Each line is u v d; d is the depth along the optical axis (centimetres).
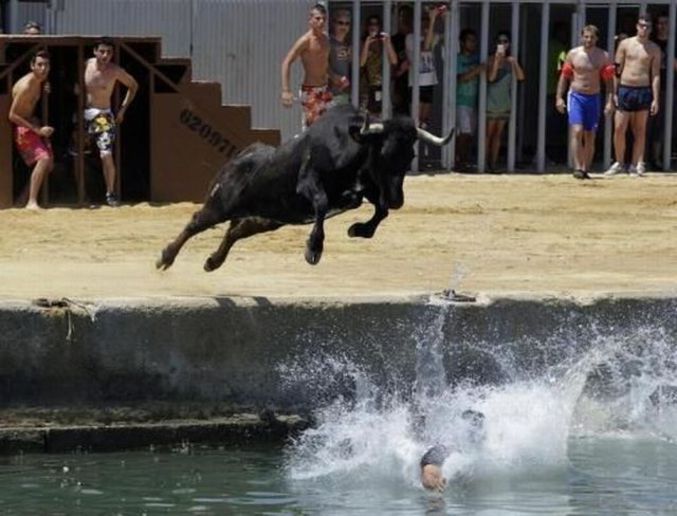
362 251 2067
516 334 1695
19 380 1593
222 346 1633
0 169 2386
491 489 1459
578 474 1516
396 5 2934
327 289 1761
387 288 1778
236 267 1917
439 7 2898
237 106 2459
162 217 2316
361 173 1490
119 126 2441
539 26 3080
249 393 1638
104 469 1513
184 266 1916
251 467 1530
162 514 1373
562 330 1706
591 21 3070
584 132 2878
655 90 2911
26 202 2434
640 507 1402
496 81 2931
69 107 2527
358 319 1661
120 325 1611
